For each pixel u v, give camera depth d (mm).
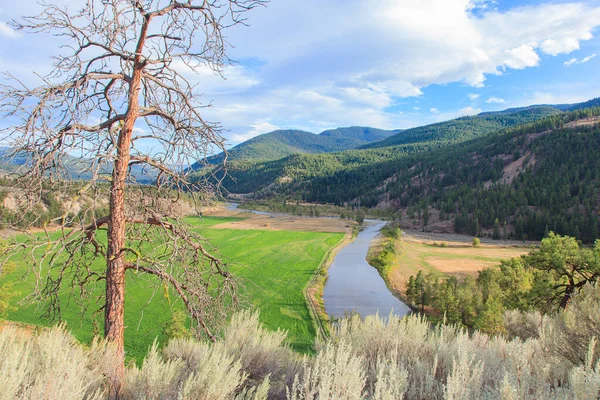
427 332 5176
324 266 55875
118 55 4645
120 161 4727
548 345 4094
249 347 4781
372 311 36000
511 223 101750
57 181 4246
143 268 5016
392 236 80875
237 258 62094
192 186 5453
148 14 4746
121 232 4867
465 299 30656
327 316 33969
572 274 17234
